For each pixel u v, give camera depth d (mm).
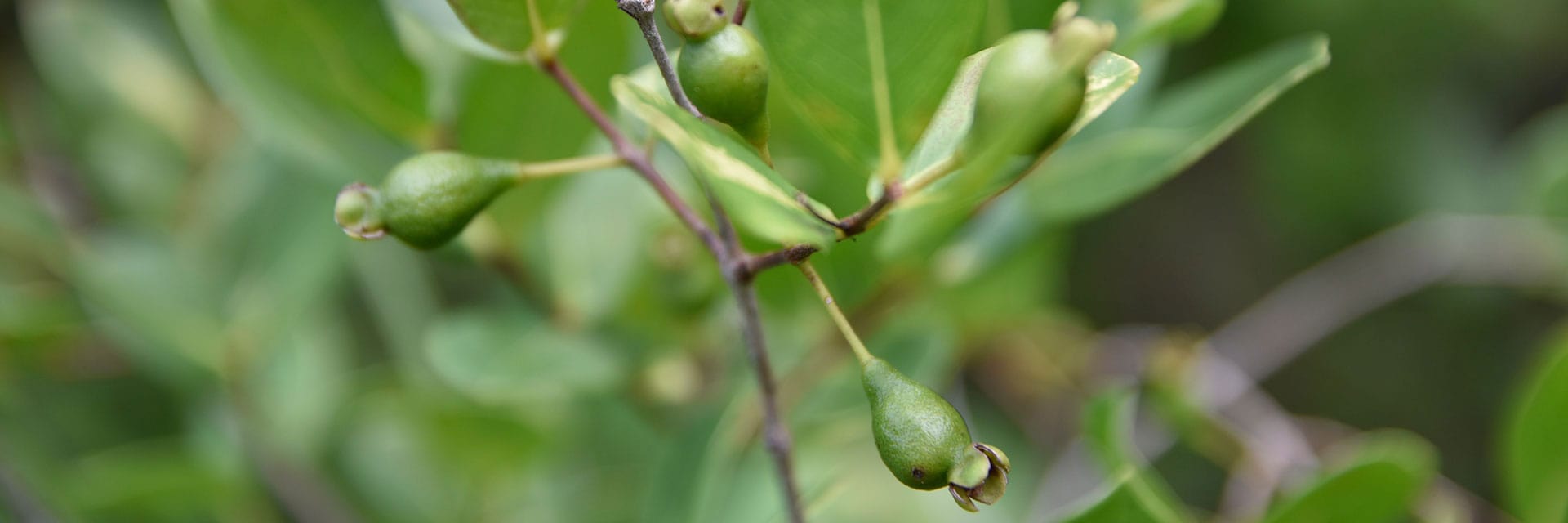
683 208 275
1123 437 316
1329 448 449
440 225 272
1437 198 528
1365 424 638
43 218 442
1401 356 625
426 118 336
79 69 469
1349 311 527
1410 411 627
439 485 440
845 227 254
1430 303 606
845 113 260
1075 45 243
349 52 329
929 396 254
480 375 356
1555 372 323
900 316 370
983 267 359
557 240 366
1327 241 542
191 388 416
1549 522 331
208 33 337
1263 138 531
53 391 452
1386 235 518
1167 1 317
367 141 345
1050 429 507
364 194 272
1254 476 415
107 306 406
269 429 424
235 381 415
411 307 434
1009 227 356
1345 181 522
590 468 437
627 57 327
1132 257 660
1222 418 437
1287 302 532
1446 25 504
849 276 337
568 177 349
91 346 452
